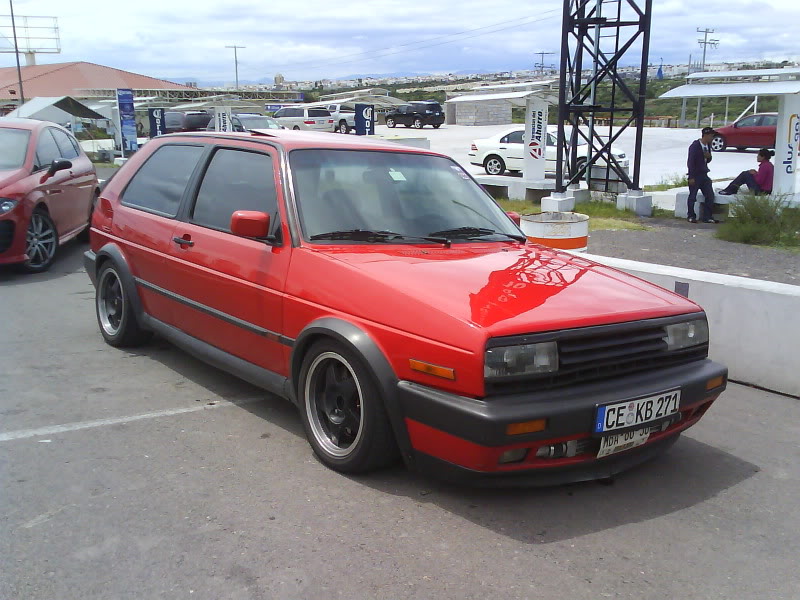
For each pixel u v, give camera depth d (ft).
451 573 9.47
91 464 12.27
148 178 17.88
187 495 11.30
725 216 44.62
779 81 44.86
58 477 11.77
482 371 10.04
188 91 124.36
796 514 11.43
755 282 17.74
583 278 12.59
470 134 138.10
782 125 44.19
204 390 15.88
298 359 12.65
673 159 85.76
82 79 223.51
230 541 10.05
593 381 11.01
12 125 29.14
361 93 109.81
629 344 11.26
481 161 74.74
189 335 15.81
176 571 9.32
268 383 13.56
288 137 15.07
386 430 11.39
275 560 9.63
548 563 9.79
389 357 11.10
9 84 219.20
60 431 13.56
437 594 9.02
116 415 14.38
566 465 10.84
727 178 62.64
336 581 9.21
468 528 10.60
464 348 10.18
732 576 9.69
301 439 13.52
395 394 10.98
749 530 10.89
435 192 14.97
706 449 13.85
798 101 43.62
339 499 11.31
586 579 9.46
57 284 25.71
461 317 10.44
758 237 38.40
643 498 11.78
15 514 10.61
